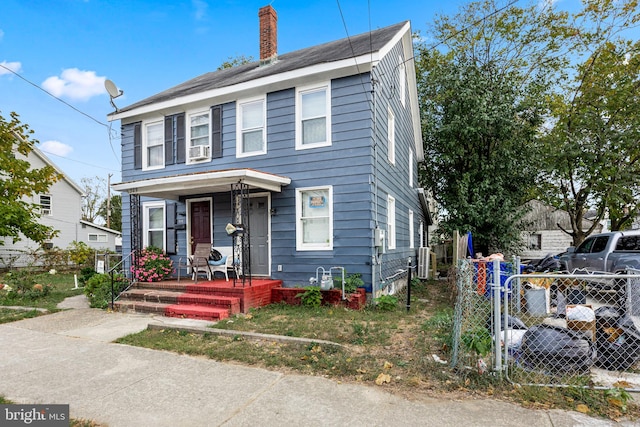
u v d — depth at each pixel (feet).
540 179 55.72
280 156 29.55
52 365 14.82
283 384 12.47
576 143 46.06
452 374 12.80
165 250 34.94
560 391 11.35
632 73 46.83
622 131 44.93
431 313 24.20
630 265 24.85
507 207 46.91
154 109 34.73
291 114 29.27
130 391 12.16
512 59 57.52
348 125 27.27
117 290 28.89
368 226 26.35
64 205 75.00
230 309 23.76
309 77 28.22
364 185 26.58
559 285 23.44
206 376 13.34
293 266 28.60
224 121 32.14
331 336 17.97
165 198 34.37
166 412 10.66
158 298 26.35
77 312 25.71
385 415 10.20
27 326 21.74
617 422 9.70
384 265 30.07
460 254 33.78
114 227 140.67
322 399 11.27
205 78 44.73
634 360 13.00
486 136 49.55
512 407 10.52
